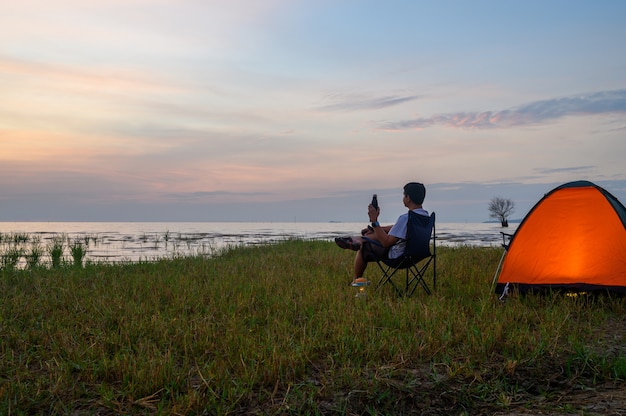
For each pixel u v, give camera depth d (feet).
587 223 21.72
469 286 23.88
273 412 10.36
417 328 16.49
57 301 20.40
